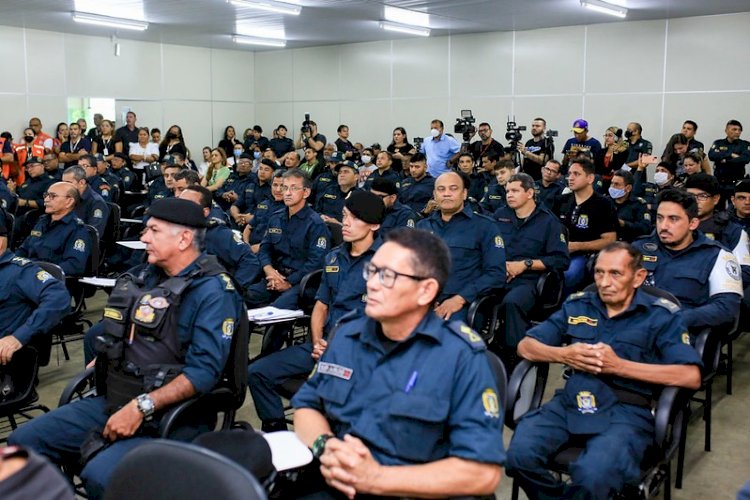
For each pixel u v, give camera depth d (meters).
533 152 8.78
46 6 8.96
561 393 2.52
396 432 1.68
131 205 8.50
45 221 4.46
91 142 10.91
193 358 2.24
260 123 13.95
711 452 3.27
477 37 10.97
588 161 4.74
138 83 12.34
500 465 1.65
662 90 9.47
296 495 1.88
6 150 10.12
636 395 2.40
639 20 9.51
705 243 3.20
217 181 8.79
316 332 3.26
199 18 9.84
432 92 11.59
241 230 6.98
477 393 1.67
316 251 4.17
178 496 1.28
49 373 4.32
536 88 10.52
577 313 2.59
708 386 3.24
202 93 13.23
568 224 4.86
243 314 2.40
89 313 5.62
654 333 2.45
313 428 1.83
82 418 2.34
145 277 2.48
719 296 3.10
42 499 1.12
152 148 11.38
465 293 3.66
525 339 2.62
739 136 8.53
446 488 1.59
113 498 1.35
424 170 6.89
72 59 11.48
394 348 1.75
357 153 10.30
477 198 7.66
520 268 4.05
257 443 1.71
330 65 12.80
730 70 8.96
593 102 10.03
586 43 9.98
